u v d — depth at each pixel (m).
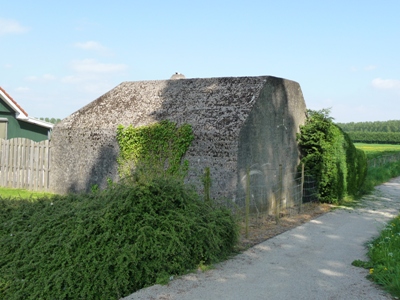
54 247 8.08
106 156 16.44
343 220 13.93
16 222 9.27
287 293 7.35
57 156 17.80
